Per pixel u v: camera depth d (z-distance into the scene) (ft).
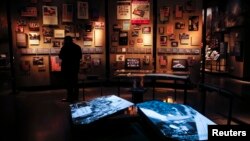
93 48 28.35
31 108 18.72
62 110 18.04
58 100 21.79
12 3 25.08
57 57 27.04
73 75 21.83
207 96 23.03
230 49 38.22
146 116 4.90
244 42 33.58
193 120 4.65
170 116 4.84
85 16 27.76
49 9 26.45
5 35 24.91
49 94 24.63
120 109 5.54
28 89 26.43
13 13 25.21
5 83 25.17
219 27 42.78
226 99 21.86
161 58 28.12
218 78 36.63
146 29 28.04
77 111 5.85
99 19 28.22
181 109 5.29
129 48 28.45
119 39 28.45
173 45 27.76
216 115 16.48
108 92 25.45
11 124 14.55
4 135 12.64
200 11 26.81
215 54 42.88
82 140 4.96
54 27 26.94
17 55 25.75
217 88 8.90
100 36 28.48
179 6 27.14
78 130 5.10
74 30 27.58
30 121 15.19
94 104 6.18
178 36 27.61
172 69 27.40
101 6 28.14
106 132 5.24
